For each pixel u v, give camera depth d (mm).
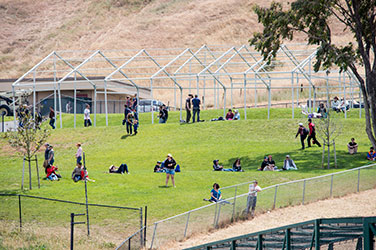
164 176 132750
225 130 183625
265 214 105688
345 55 146875
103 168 151000
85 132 191500
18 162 159375
